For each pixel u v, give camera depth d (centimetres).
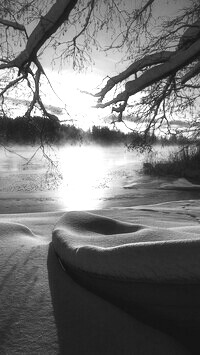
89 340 186
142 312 199
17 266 266
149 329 193
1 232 338
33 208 1180
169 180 1791
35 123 725
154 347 180
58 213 514
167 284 185
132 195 1446
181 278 180
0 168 2442
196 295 178
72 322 200
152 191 1535
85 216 338
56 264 267
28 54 627
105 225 327
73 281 241
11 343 186
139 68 666
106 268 211
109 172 2206
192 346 182
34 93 694
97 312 206
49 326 197
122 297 206
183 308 182
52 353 178
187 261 178
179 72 769
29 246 306
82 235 297
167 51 654
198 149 1952
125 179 1905
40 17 572
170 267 182
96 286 223
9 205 1223
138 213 548
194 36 634
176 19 708
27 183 1742
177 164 1961
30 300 221
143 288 195
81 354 177
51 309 212
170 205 686
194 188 1581
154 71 626
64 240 270
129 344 183
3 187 1611
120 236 283
